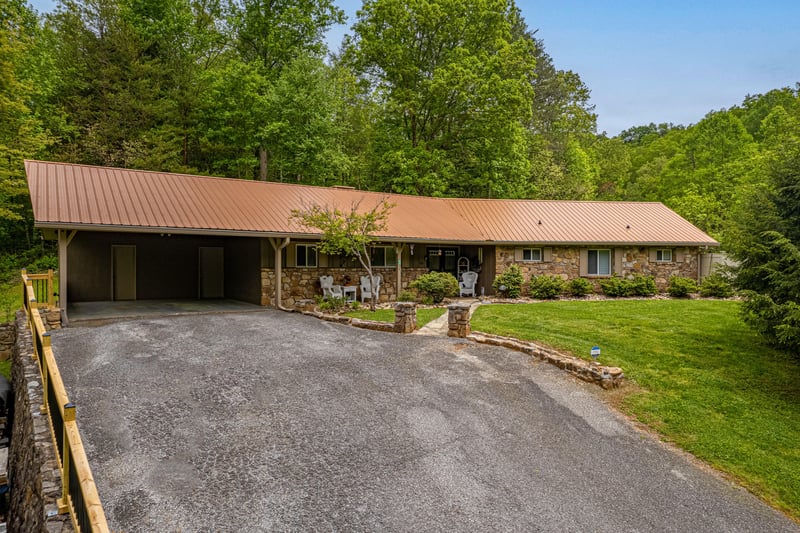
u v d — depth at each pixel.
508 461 5.36
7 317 15.68
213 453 5.05
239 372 7.38
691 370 8.70
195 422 5.71
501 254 18.09
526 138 32.25
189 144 25.53
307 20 26.64
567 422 6.50
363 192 19.02
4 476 7.79
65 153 20.94
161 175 14.98
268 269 14.19
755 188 9.55
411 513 4.29
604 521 4.43
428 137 28.31
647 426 6.60
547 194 31.36
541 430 6.20
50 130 20.30
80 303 14.09
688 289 17.97
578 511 4.54
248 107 25.25
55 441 4.82
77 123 22.39
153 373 7.16
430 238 16.05
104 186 12.97
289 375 7.39
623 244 18.64
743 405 7.46
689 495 5.04
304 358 8.26
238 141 25.73
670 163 38.44
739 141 35.31
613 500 4.79
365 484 4.69
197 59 27.42
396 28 25.61
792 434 6.68
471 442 5.72
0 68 16.09
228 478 4.62
